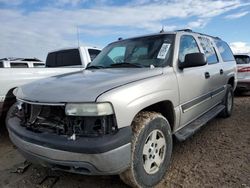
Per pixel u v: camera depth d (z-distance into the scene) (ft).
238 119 19.76
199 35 15.83
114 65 12.71
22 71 16.92
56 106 8.63
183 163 11.94
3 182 10.84
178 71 11.73
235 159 12.23
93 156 7.72
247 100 28.99
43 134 8.66
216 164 11.75
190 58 11.61
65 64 24.57
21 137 9.23
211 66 15.78
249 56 32.50
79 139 7.93
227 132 16.53
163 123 10.12
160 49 12.35
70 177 11.00
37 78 17.71
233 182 10.09
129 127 8.41
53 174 11.34
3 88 15.85
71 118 8.22
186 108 12.17
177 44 12.50
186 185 10.01
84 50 23.90
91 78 9.97
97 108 7.93
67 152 7.98
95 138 7.88
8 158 13.41
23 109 9.86
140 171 9.02
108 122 8.07
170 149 10.66
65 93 8.64
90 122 8.04
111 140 7.84
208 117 14.85
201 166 11.58
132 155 8.70
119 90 8.50
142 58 12.44
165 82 10.48
